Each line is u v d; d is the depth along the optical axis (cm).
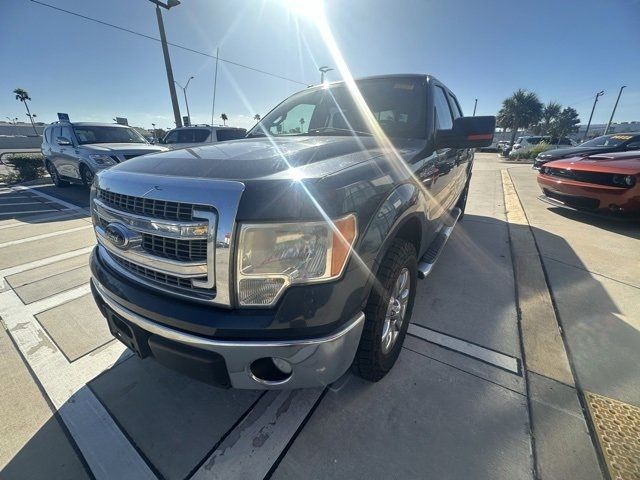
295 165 140
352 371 177
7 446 150
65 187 920
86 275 327
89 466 142
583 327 233
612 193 450
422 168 205
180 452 148
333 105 276
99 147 713
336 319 122
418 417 163
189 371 132
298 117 287
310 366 123
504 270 329
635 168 433
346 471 139
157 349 134
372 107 260
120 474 138
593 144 907
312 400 174
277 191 118
